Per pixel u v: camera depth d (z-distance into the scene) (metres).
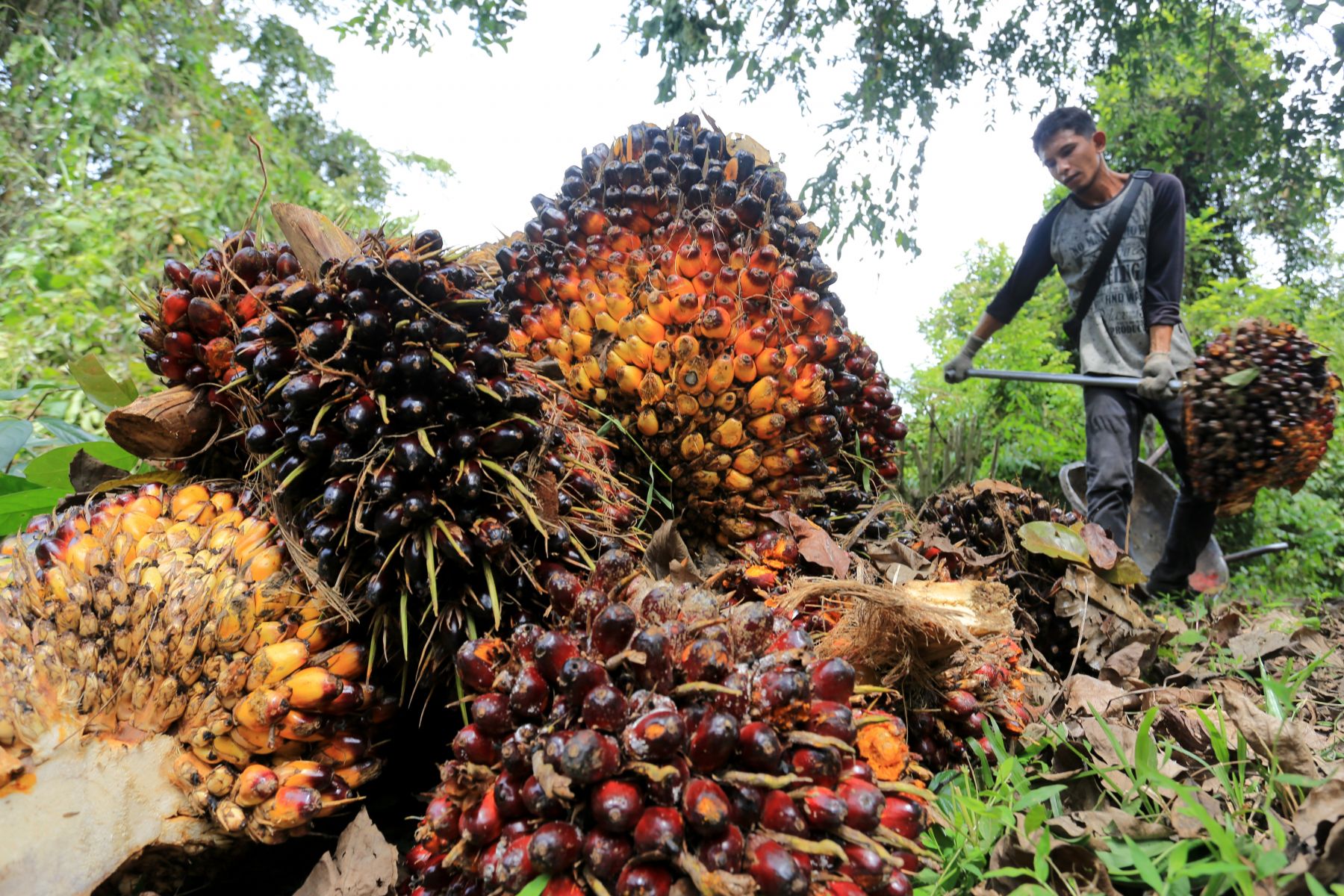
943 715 1.41
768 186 1.99
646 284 1.74
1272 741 1.24
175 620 1.16
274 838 1.15
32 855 1.04
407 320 1.15
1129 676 1.94
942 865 1.16
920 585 1.58
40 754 1.10
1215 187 8.96
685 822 0.87
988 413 8.23
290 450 1.22
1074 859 1.05
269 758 1.18
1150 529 4.48
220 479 1.42
